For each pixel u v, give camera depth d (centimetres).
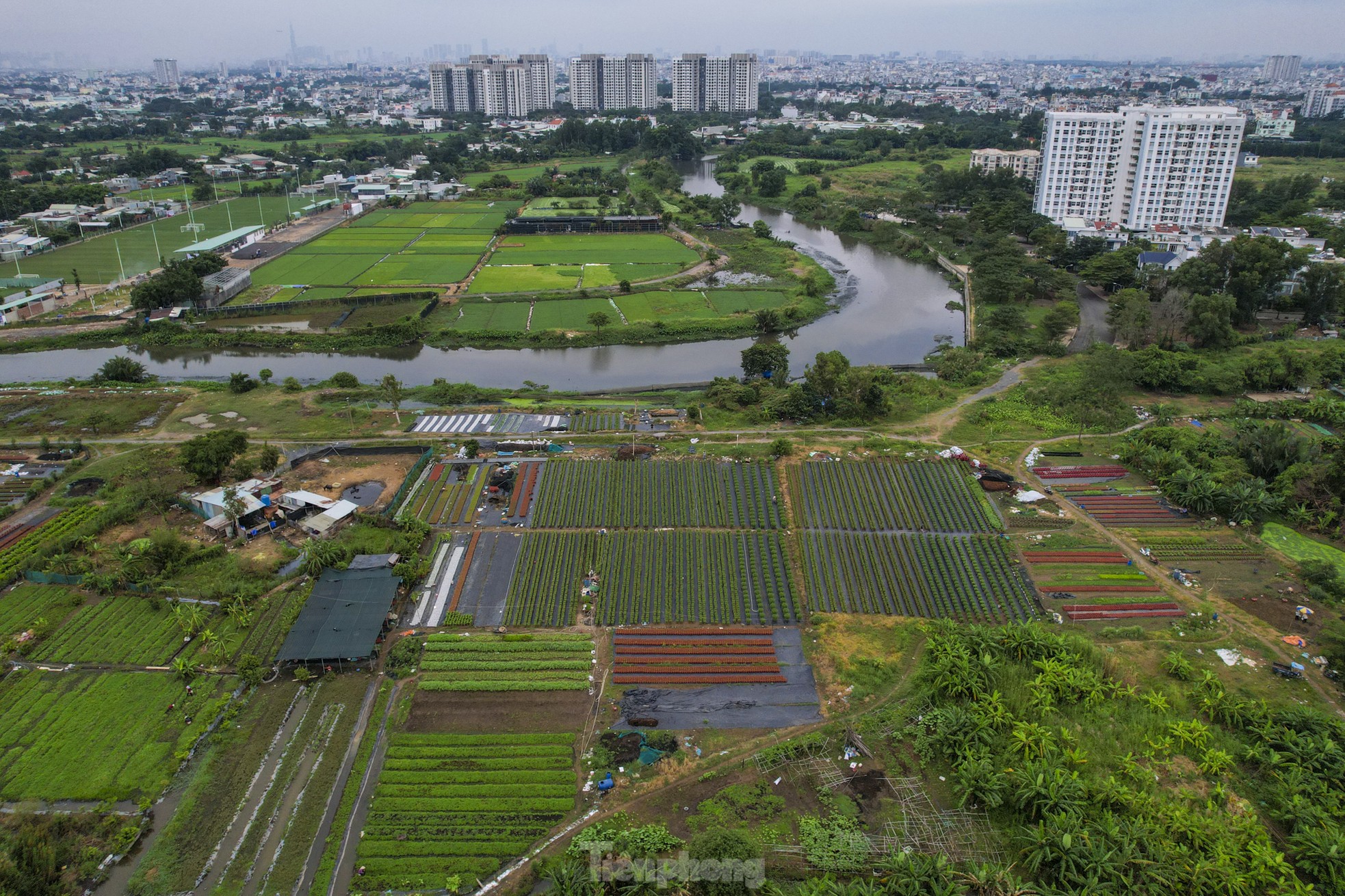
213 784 6081
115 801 5925
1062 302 17338
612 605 8094
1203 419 11906
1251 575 8538
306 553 8444
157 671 7194
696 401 12750
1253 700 6744
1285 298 16238
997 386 13288
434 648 7469
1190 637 7600
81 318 16825
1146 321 14288
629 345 16250
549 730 6594
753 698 6912
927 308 18800
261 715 6719
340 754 6359
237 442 10050
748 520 9475
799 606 8112
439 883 5378
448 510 9588
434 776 6156
